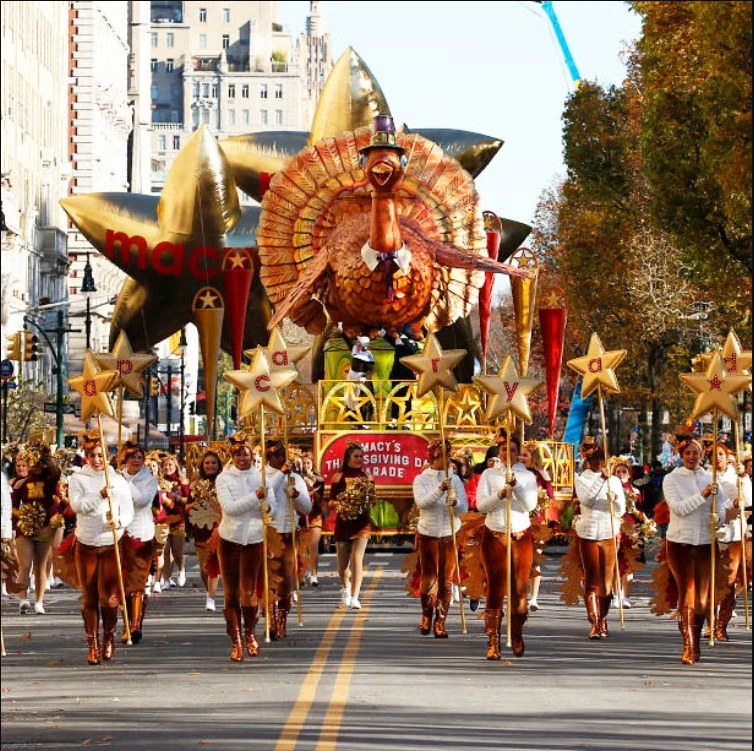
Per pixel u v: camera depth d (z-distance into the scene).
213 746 28.42
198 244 102.38
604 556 46.97
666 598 43.44
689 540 41.59
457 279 90.44
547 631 49.03
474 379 44.91
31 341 121.56
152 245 102.88
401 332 89.12
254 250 100.56
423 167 91.12
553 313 92.88
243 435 81.19
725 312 130.88
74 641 46.41
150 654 42.88
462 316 92.12
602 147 130.88
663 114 98.81
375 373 89.31
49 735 29.95
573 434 104.62
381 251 84.25
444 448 47.31
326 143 91.06
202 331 90.88
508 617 42.00
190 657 42.06
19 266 199.12
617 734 29.72
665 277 129.38
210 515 52.97
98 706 33.50
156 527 60.00
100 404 44.06
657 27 99.19
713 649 44.28
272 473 48.19
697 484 42.22
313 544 65.81
